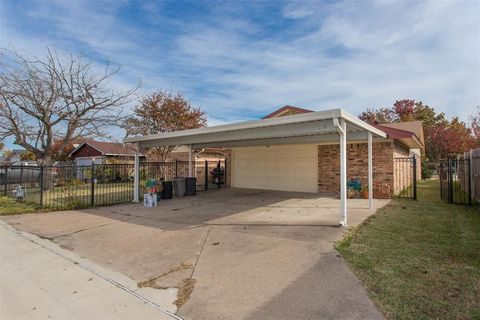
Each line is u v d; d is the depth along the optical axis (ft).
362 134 31.83
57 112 53.78
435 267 13.42
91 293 12.34
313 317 9.68
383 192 37.86
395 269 13.21
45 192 43.65
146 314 10.48
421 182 66.39
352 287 11.57
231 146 47.67
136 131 64.28
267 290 11.75
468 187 32.37
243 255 15.94
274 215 26.71
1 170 53.11
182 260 15.72
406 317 9.41
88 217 28.48
